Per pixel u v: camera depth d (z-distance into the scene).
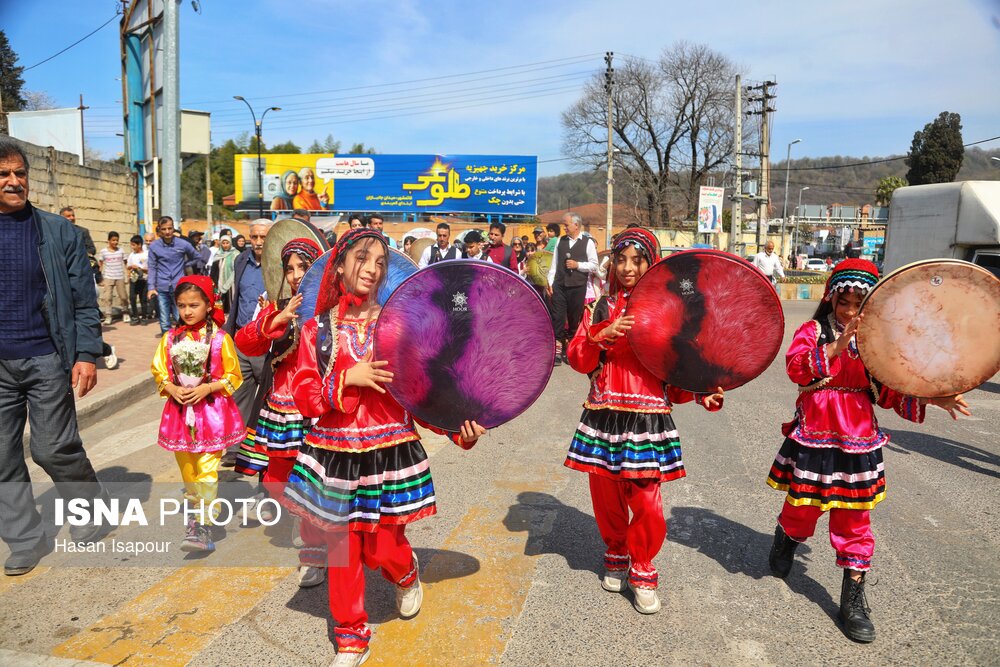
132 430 6.49
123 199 16.97
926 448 6.20
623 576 3.55
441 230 9.33
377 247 2.90
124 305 13.92
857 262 3.34
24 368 3.72
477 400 2.94
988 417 7.42
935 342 3.12
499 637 3.12
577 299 9.84
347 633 2.87
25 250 3.73
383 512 2.90
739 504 4.75
